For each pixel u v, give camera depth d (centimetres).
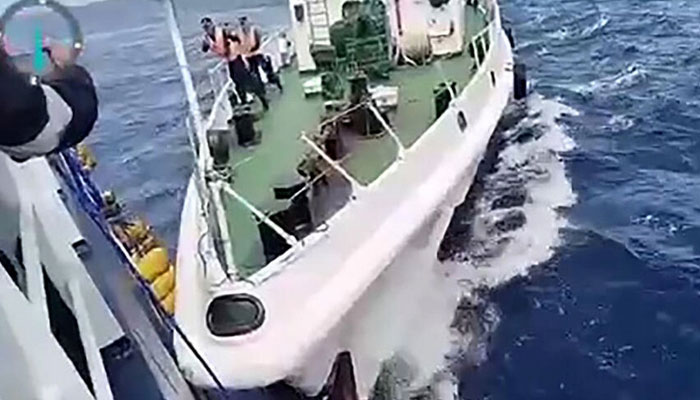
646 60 2588
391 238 1192
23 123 545
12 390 630
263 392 1016
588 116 2181
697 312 1369
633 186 1781
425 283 1328
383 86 1620
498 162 1739
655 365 1268
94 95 579
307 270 1068
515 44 2781
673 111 2167
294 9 1650
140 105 2639
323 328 1037
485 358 1297
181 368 955
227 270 1059
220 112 1506
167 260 1239
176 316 1027
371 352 1181
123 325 939
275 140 1441
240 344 985
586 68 2578
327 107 1513
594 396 1222
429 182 1321
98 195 1120
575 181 1808
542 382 1249
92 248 1014
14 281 741
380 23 1641
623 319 1368
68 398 651
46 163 963
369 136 1403
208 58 2894
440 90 1520
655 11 3066
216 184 1203
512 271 1488
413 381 1238
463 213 1485
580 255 1534
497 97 1673
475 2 2020
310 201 1167
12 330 636
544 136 2023
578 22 3066
